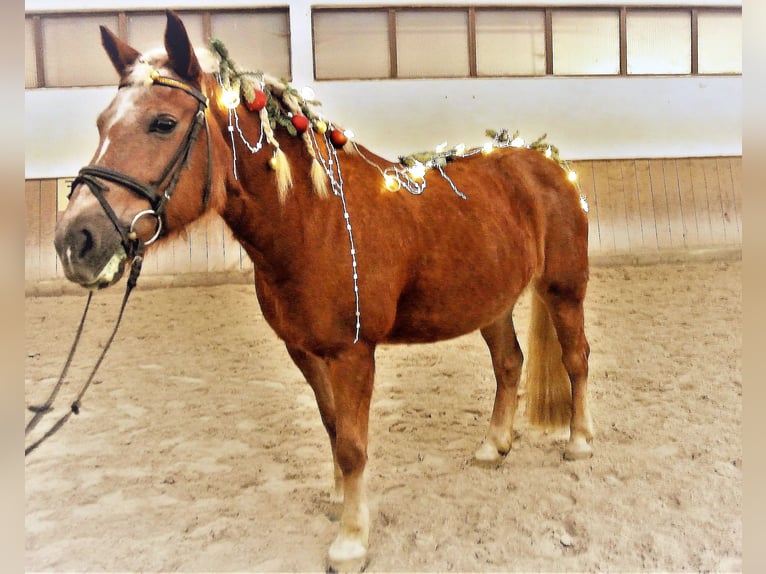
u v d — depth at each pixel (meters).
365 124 6.66
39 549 2.12
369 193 1.96
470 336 4.91
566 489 2.45
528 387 2.85
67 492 2.53
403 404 3.47
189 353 4.44
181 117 1.55
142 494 2.50
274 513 2.33
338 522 2.25
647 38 7.16
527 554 2.03
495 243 2.24
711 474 2.54
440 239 2.08
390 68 6.74
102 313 5.41
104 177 1.44
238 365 4.20
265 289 1.97
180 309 5.54
